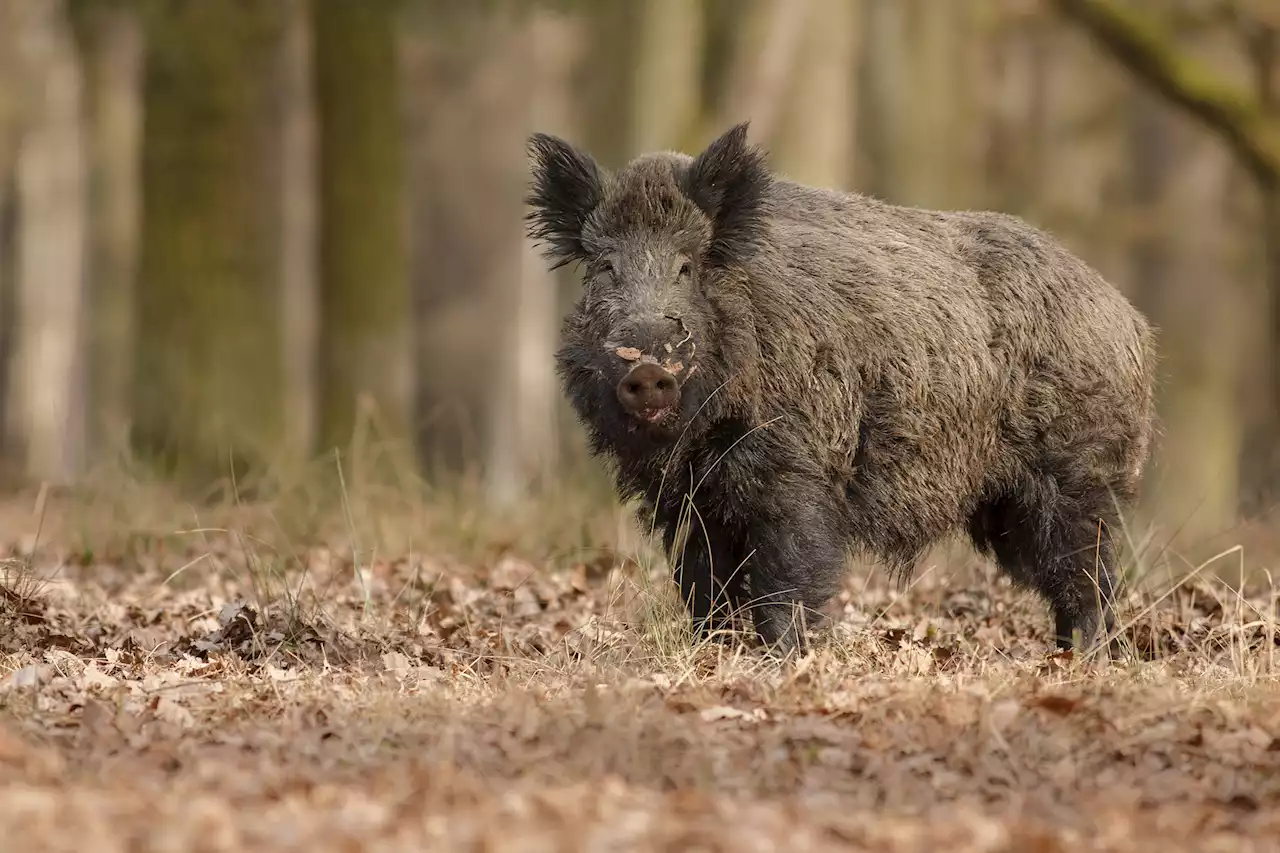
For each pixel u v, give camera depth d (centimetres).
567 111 3900
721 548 1230
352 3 2659
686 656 1127
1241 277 3844
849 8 2634
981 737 916
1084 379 1327
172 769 883
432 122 4181
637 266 1144
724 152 1170
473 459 2550
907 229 1313
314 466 1906
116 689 1066
